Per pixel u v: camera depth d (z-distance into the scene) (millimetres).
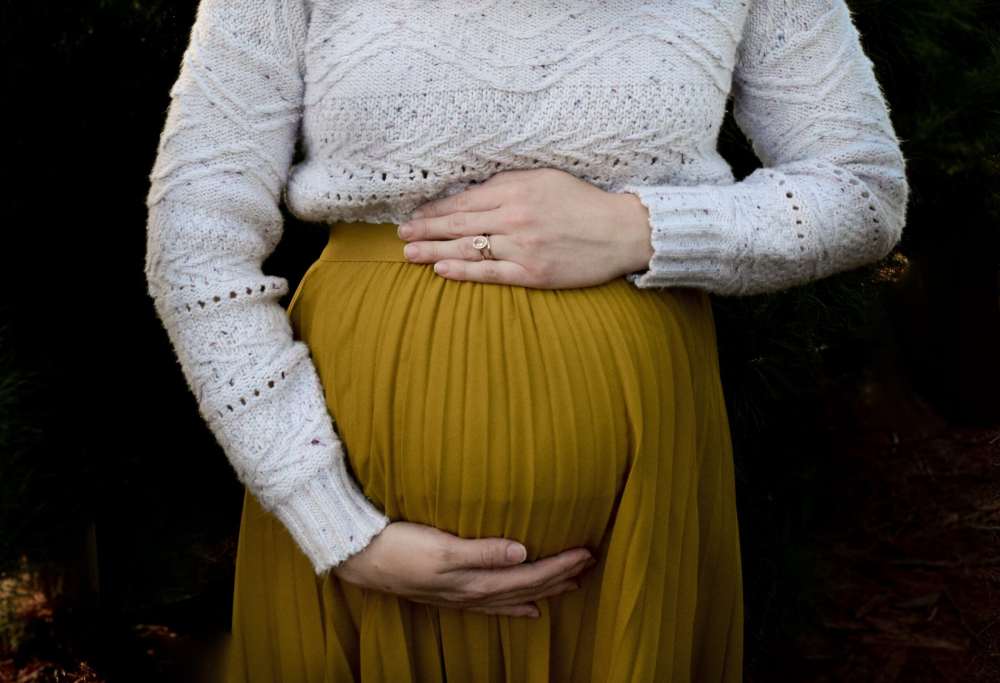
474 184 1242
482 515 1188
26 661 2098
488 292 1219
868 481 3078
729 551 1426
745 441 2240
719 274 1268
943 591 2625
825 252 1272
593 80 1195
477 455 1175
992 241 2807
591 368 1203
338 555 1183
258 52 1195
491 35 1180
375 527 1192
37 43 1640
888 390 3465
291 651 1325
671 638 1285
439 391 1185
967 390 3371
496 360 1190
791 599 2338
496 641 1261
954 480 3105
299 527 1190
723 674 1457
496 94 1186
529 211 1195
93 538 1997
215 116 1185
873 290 2334
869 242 1302
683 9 1222
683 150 1261
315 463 1185
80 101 1706
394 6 1185
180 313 1189
